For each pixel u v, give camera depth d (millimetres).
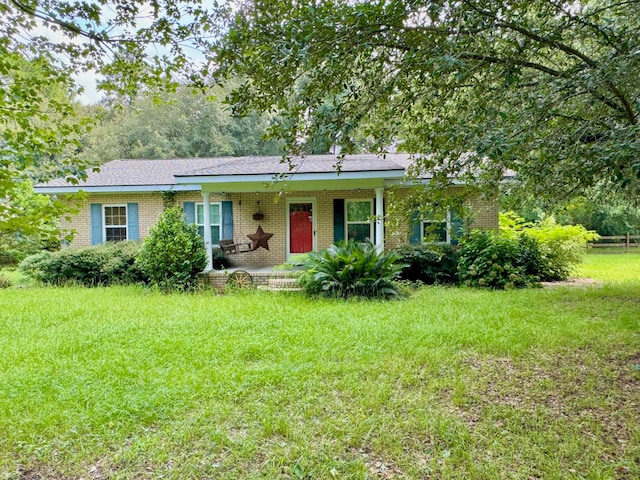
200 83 2977
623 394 3447
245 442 2795
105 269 10750
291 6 2305
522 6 2600
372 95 2746
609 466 2469
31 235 2666
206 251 10414
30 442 2822
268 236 12102
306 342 4969
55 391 3588
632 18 3146
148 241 9844
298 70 2479
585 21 2965
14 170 2740
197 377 3865
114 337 5277
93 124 3236
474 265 9812
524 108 2953
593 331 5305
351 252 9008
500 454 2637
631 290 8594
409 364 4203
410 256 10453
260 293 9195
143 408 3236
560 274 10766
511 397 3445
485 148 2350
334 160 11430
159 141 24062
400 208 3805
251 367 4156
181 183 10156
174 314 6738
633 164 2029
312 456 2631
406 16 2262
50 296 8859
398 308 7066
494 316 6242
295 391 3582
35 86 2781
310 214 12328
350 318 6250
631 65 2496
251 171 10016
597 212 18844
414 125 3590
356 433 2898
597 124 2775
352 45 2385
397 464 2564
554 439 2787
